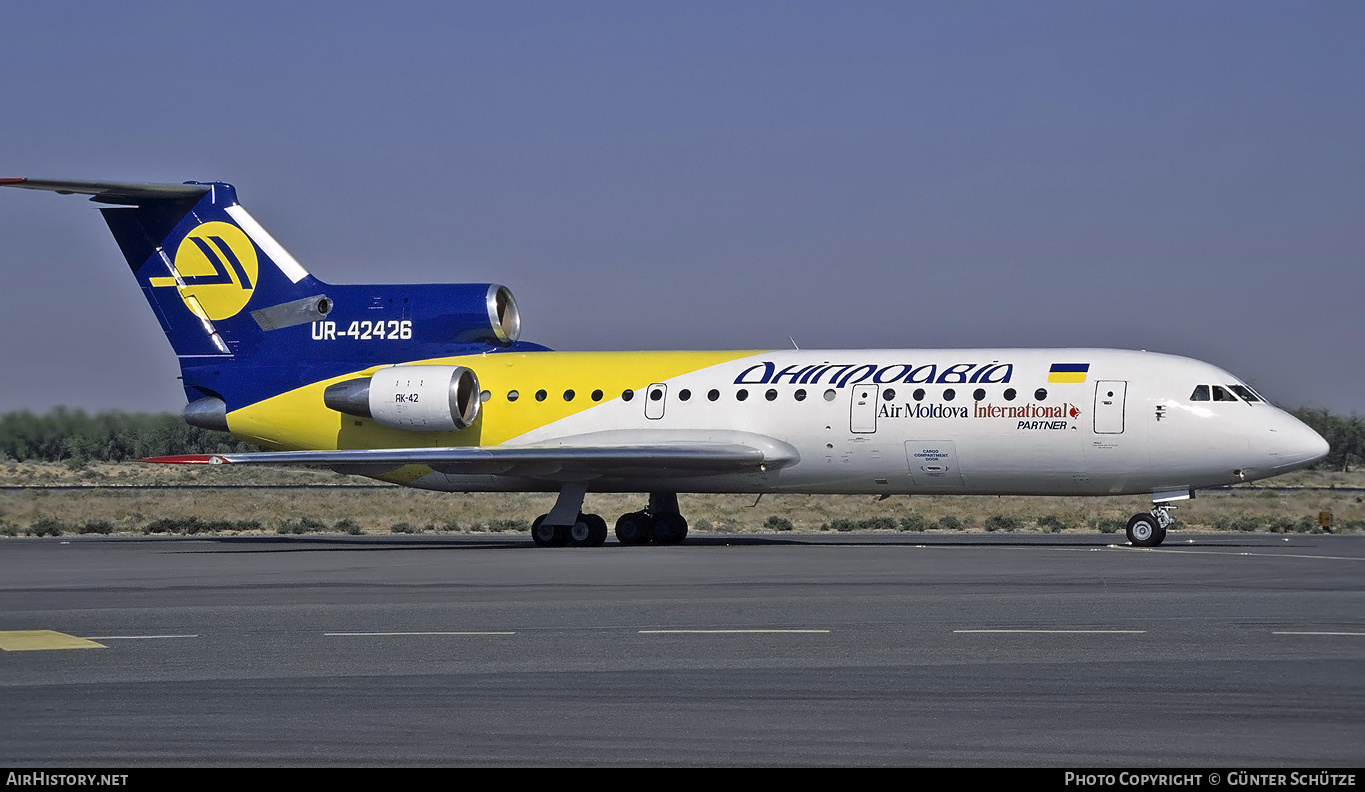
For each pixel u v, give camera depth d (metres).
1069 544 54.84
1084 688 22.62
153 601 35.31
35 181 56.50
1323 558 46.00
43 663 25.48
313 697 22.28
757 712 21.00
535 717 20.75
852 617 30.86
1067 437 51.91
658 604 33.44
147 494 104.81
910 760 18.19
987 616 30.86
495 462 54.47
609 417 57.09
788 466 55.25
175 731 19.97
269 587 38.75
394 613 32.28
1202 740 19.14
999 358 54.03
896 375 54.41
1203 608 32.00
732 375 56.41
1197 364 52.44
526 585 38.44
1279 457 50.28
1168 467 51.38
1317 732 19.56
